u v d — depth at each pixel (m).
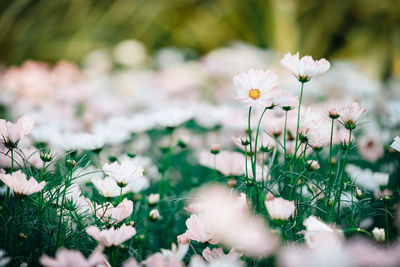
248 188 0.89
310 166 0.91
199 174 1.37
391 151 1.15
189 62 2.96
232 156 1.02
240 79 0.87
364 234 0.93
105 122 1.76
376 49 3.27
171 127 1.23
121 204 0.88
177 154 1.52
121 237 0.78
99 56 2.96
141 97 2.19
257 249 0.79
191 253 0.92
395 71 3.05
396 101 1.55
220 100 2.24
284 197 0.92
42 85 2.15
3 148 0.98
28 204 0.94
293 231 0.86
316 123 0.90
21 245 0.86
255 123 1.15
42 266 0.83
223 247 0.88
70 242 0.87
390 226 0.98
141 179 1.08
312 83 2.09
